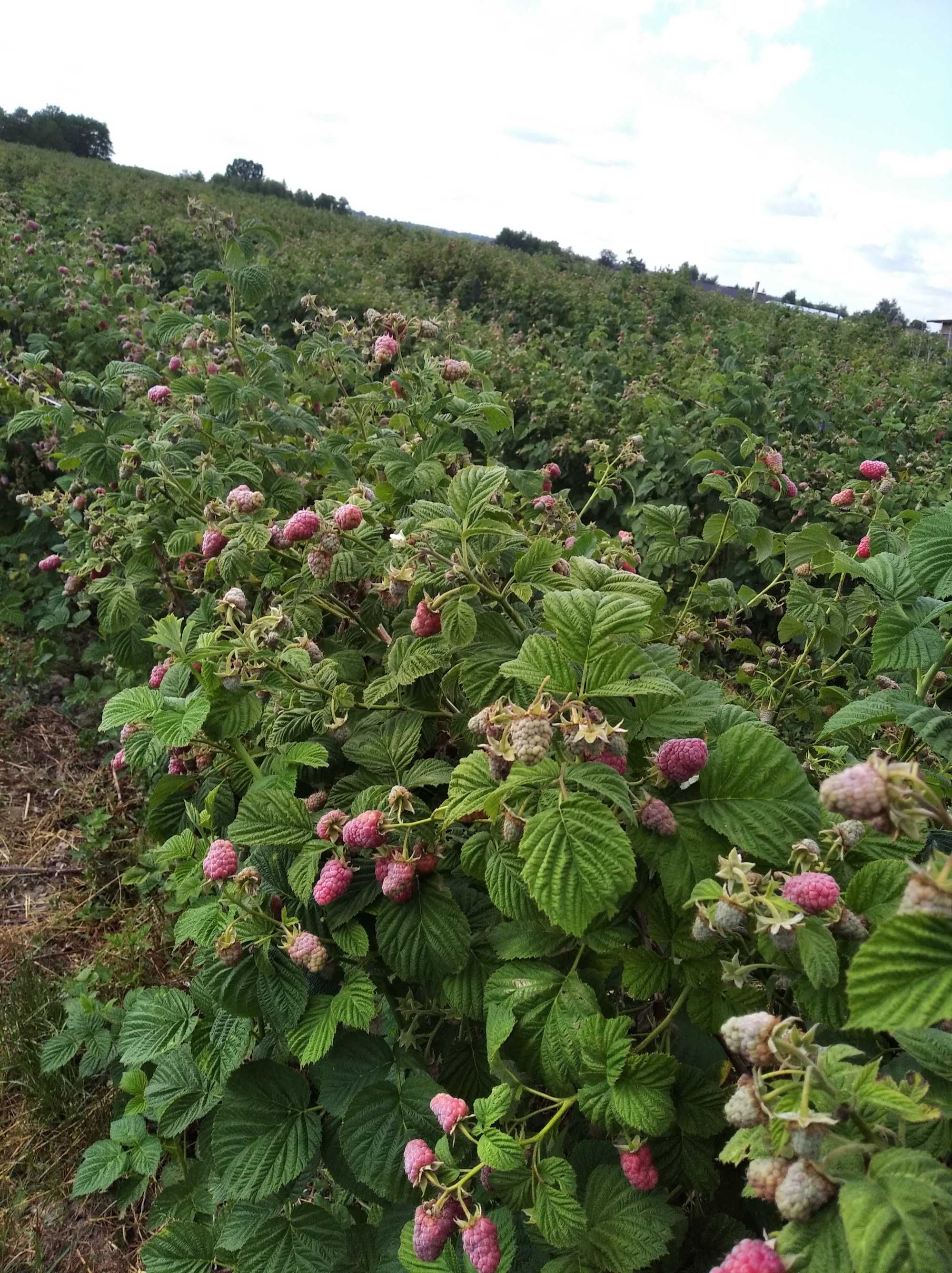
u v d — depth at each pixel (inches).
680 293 723.4
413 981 61.9
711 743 55.4
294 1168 60.0
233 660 65.1
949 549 57.5
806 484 209.2
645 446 217.9
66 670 195.2
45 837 150.3
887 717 56.6
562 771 45.1
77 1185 93.0
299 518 73.9
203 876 70.9
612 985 59.1
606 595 49.4
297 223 838.5
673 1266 52.9
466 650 62.8
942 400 357.1
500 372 285.7
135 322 242.1
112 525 132.8
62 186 713.6
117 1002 116.6
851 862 48.6
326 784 74.0
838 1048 36.3
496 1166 44.9
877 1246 28.0
